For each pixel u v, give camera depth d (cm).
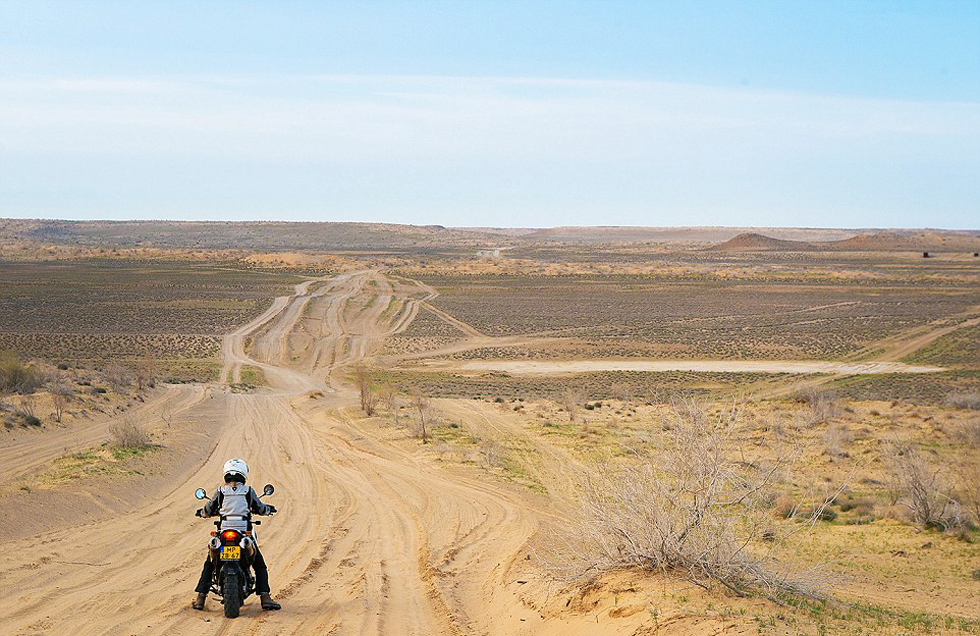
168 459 2656
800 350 9644
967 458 2630
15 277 16200
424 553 1417
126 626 922
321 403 5359
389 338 10956
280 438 3509
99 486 2023
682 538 925
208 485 2292
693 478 945
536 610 962
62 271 17688
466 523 1755
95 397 4356
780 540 1018
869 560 1620
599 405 4956
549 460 2875
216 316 12081
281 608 1031
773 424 3459
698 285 17375
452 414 4472
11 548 1373
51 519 1658
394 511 1898
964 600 1299
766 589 923
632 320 12500
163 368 8006
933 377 7331
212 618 971
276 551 1429
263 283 16075
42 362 6200
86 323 11050
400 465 2750
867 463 2789
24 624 927
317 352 9975
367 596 1102
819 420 3900
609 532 971
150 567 1276
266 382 7544
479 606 1066
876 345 9844
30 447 2931
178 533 1589
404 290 15750
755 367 8600
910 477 2059
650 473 970
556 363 9144
